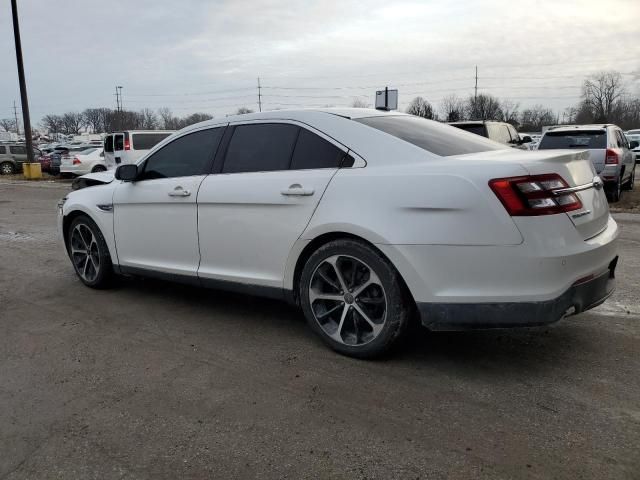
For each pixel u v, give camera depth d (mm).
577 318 4277
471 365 3488
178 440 2752
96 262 5395
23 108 25844
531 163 3064
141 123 94750
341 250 3494
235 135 4250
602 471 2406
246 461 2562
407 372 3410
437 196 3129
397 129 3713
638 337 3881
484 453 2553
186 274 4473
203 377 3445
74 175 22969
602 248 3236
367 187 3387
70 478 2482
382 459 2537
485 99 75688
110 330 4328
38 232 9398
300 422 2877
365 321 3559
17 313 4805
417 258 3182
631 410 2898
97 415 3014
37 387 3367
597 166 11219
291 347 3881
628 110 84250
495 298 3051
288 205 3721
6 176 27844
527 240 2963
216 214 4160
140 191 4758
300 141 3857
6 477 2502
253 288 4043
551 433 2699
